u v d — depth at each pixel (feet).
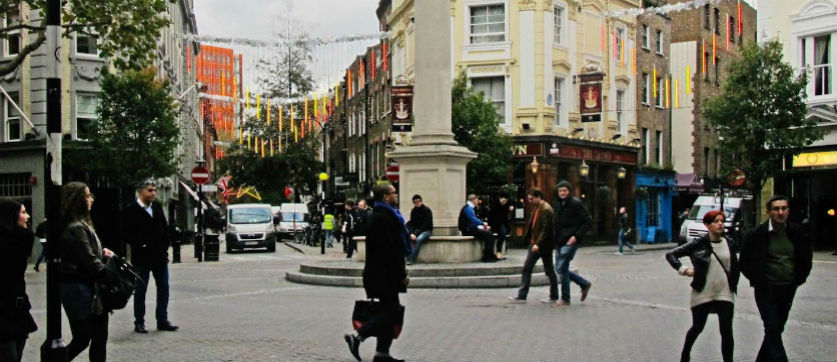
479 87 132.57
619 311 45.44
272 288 60.39
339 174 234.58
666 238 165.07
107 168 95.91
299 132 204.23
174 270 81.30
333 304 49.70
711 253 27.73
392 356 31.65
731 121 98.37
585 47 139.64
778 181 107.34
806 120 97.35
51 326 26.61
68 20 67.21
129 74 97.55
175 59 181.47
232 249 126.31
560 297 52.26
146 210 38.45
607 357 31.58
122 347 33.99
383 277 29.96
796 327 39.73
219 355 32.14
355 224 91.76
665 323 40.81
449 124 68.39
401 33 151.64
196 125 237.45
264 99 203.10
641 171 156.35
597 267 82.02
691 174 173.58
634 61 148.05
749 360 31.27
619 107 151.74
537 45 128.47
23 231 22.89
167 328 38.68
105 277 26.55
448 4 68.39
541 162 127.75
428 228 64.08
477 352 32.65
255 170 206.28
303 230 161.07
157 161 97.30
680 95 176.04
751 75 97.71
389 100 166.30
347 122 201.98
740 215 114.62
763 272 27.17
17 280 22.76
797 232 27.37
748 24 197.67
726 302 27.48
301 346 34.24
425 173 67.05
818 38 102.01
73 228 26.55
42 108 107.04
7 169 108.68
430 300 50.98
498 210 82.33
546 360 30.96
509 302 49.75
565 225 48.03
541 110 128.57
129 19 68.69
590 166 140.67
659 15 165.99
